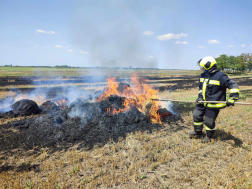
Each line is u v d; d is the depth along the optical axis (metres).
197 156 4.01
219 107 4.54
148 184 3.12
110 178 3.31
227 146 4.53
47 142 5.07
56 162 3.96
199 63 4.90
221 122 6.64
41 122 6.27
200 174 3.40
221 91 4.58
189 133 5.23
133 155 4.18
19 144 4.98
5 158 4.27
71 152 4.44
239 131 5.67
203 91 4.82
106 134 5.52
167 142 4.81
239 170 3.45
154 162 3.85
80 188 3.06
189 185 3.10
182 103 10.29
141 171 3.55
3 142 5.12
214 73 4.61
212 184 3.06
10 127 6.28
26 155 4.38
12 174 3.57
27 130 5.91
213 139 4.83
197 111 5.01
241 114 7.59
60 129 5.82
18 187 3.11
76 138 5.25
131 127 6.03
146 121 6.48
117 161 3.94
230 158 3.96
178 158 4.02
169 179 3.28
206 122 4.73
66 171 3.63
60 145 4.91
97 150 4.44
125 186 3.07
